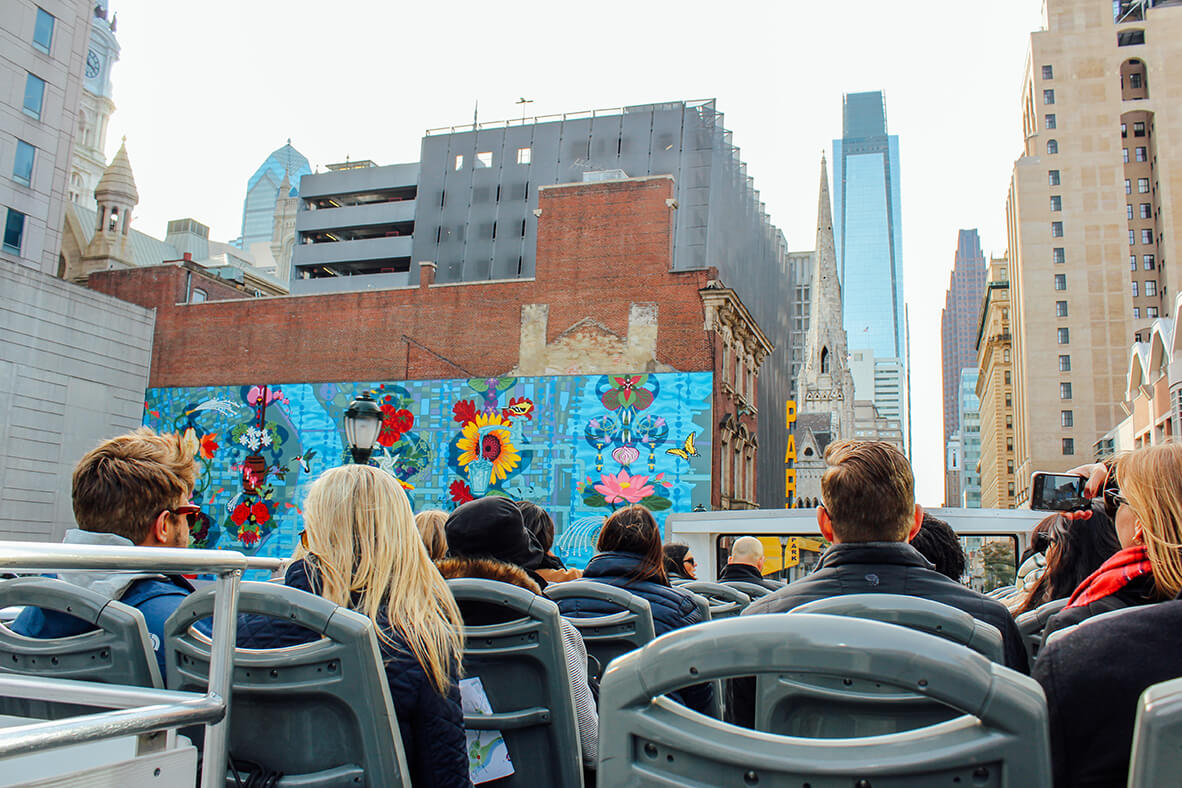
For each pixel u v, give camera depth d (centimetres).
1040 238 11075
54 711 300
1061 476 468
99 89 15562
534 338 3578
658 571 505
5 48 4284
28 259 4356
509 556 404
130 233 9069
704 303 3400
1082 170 11112
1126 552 282
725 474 3488
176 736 214
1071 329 10769
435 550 473
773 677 244
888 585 336
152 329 4162
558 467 3434
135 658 297
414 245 5919
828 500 360
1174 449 260
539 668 360
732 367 3672
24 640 309
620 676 171
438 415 3641
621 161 5066
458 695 304
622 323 3475
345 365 3828
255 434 3903
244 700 269
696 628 165
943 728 159
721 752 160
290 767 262
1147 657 209
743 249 4834
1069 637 221
